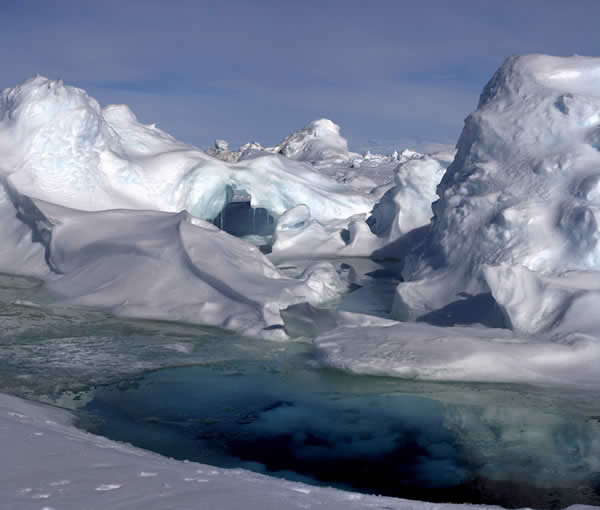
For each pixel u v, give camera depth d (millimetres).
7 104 14508
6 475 2141
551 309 6449
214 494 2148
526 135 8461
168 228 10141
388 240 15406
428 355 5902
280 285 9195
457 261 8266
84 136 14164
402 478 3932
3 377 5922
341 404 5320
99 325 8023
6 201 13078
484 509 2750
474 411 5102
